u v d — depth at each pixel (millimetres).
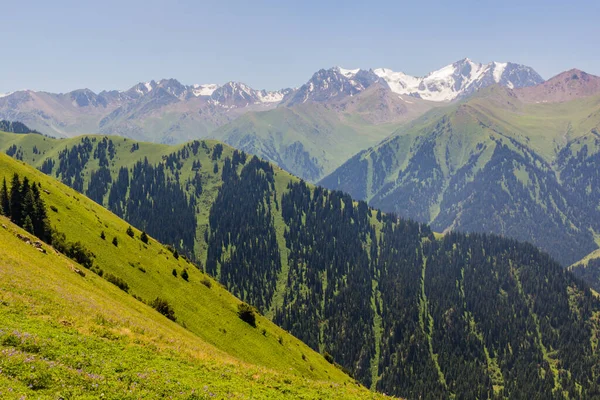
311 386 40062
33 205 89375
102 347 32562
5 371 22844
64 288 49656
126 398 25172
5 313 32469
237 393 31969
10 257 51125
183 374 32531
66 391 23109
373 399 41594
